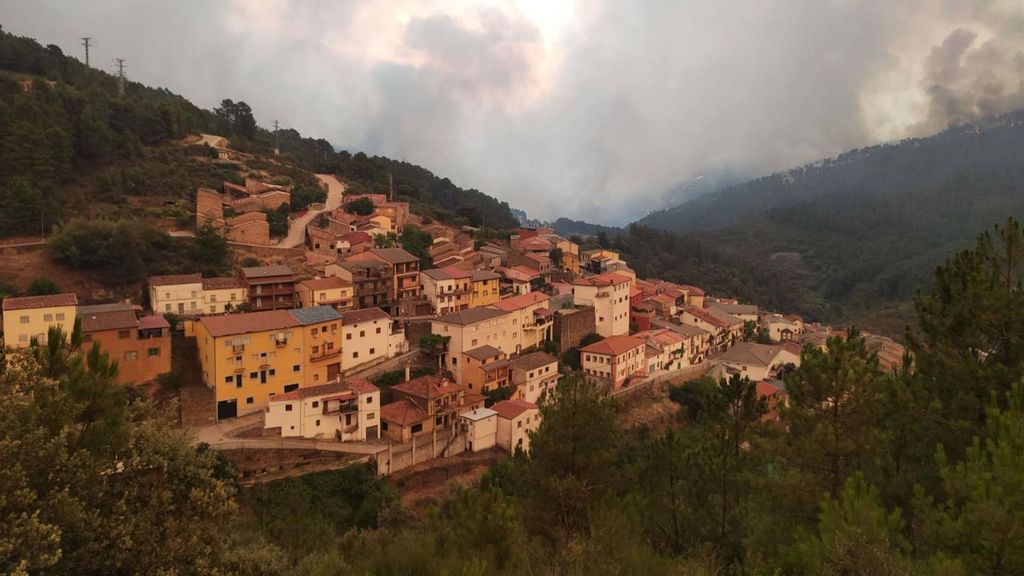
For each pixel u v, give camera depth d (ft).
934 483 67.72
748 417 95.96
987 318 73.82
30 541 45.98
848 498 54.29
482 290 302.86
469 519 75.20
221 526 74.74
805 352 83.71
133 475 63.93
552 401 96.53
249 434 181.98
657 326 344.49
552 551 78.89
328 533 119.55
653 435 234.17
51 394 56.29
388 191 504.84
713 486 88.99
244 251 294.66
